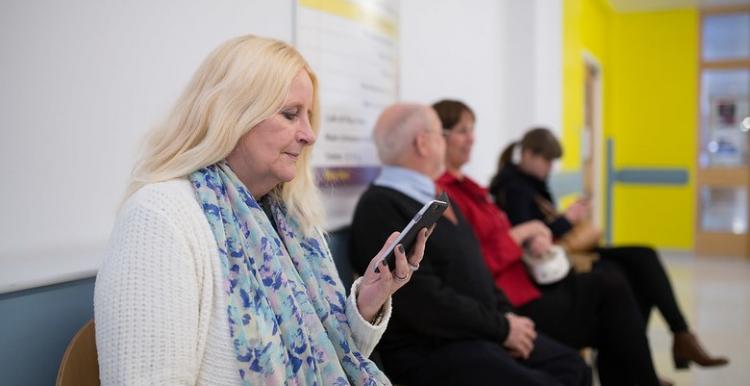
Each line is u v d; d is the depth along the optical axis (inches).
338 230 85.7
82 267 49.4
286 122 43.4
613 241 300.2
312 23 79.3
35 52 45.4
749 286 221.3
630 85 296.2
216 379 38.7
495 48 156.5
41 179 46.0
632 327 91.0
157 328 36.1
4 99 43.3
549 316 93.5
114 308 36.0
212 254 39.5
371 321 48.6
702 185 293.7
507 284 95.0
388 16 99.3
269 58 42.9
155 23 56.0
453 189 94.3
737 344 150.3
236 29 66.6
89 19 49.6
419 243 46.3
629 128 298.2
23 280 44.4
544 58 177.8
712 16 287.3
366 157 93.5
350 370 46.1
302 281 46.0
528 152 115.3
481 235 93.7
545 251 98.5
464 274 77.6
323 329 44.3
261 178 44.5
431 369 71.1
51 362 47.0
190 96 42.8
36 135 45.6
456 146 93.8
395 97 102.7
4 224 43.3
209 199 40.6
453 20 129.4
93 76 50.1
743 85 285.7
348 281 88.6
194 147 41.6
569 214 113.9
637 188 300.5
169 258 37.3
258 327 39.4
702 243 295.0
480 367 69.4
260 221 43.6
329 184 82.9
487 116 151.2
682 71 288.2
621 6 279.3
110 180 51.8
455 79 131.3
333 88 84.0
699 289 217.0
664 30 289.3
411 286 72.6
